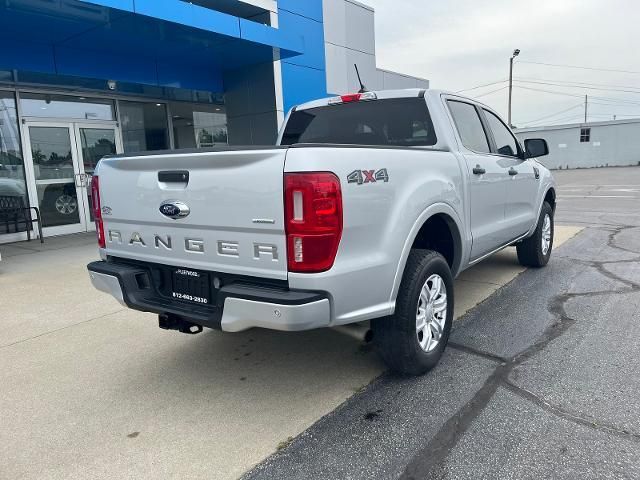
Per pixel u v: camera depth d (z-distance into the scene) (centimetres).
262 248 285
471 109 492
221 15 891
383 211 310
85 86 1058
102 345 443
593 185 2172
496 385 344
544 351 395
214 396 347
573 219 1132
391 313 322
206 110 1362
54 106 1063
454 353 398
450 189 383
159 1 793
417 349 345
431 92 437
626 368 361
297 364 393
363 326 425
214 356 414
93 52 977
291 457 275
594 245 800
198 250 314
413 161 345
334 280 279
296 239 271
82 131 1112
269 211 277
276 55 1080
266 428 305
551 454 268
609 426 291
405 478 255
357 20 1569
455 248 413
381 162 312
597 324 447
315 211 269
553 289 557
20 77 947
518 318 471
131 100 1194
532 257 635
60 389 363
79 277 686
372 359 397
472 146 464
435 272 357
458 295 546
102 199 371
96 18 784
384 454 275
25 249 916
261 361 401
